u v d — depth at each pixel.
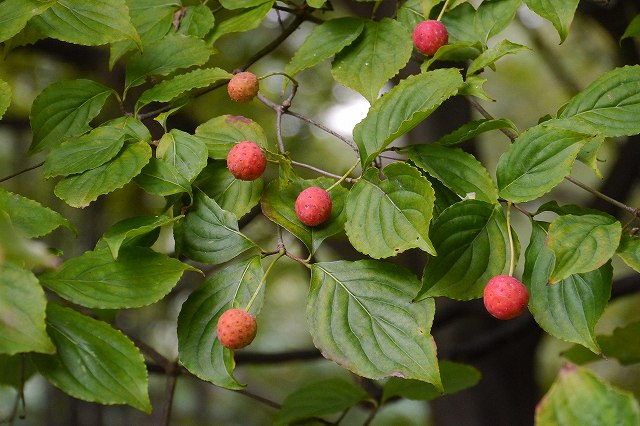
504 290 0.85
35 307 0.80
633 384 2.33
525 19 1.80
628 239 0.87
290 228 0.89
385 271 0.88
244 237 0.90
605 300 0.87
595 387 0.72
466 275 0.87
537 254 0.88
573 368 0.73
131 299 0.85
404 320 0.86
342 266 0.88
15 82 1.67
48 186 1.84
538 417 0.72
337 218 0.90
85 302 0.84
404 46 0.96
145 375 0.83
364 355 0.86
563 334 0.87
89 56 1.52
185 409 2.69
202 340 0.87
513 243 0.87
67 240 1.77
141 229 0.86
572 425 0.72
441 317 1.45
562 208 0.89
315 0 0.96
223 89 1.64
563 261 0.84
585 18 1.54
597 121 0.91
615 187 1.47
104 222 1.80
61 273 0.85
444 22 0.98
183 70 1.15
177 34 0.97
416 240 0.86
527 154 0.88
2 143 2.03
